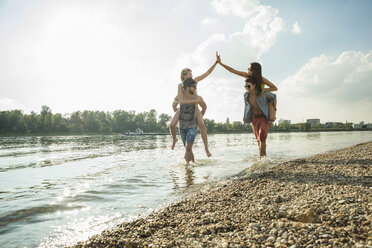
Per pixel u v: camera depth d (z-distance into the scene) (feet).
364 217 6.81
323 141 64.59
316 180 12.09
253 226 7.14
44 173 18.66
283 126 466.70
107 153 35.14
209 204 9.80
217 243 6.31
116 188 13.35
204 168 19.31
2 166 22.91
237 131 415.85
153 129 457.68
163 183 14.38
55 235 7.52
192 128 22.11
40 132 310.65
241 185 12.61
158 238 7.00
